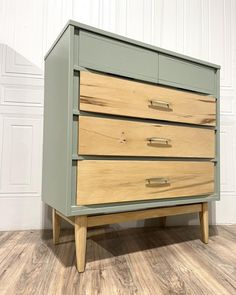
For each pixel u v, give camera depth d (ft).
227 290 2.42
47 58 3.75
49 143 3.48
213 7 5.13
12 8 4.33
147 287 2.46
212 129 3.88
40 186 4.31
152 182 3.20
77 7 4.53
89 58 2.80
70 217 2.97
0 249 3.39
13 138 4.26
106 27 4.64
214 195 3.85
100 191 2.81
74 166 2.72
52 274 2.71
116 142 2.93
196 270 2.85
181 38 4.99
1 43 4.27
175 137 3.43
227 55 5.16
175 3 5.00
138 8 4.81
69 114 2.68
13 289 2.39
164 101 3.34
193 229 4.53
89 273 2.74
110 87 2.90
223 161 5.06
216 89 3.96
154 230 4.45
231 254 3.34
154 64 3.28
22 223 4.24
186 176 3.53
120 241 3.83
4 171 4.21
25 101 4.32
